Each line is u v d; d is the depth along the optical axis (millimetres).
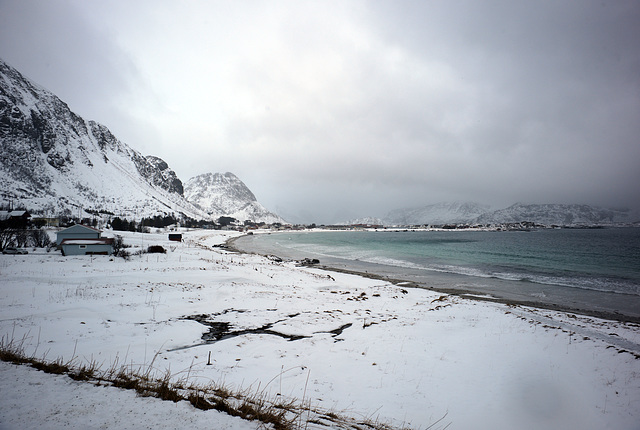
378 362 12992
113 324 16281
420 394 10281
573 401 10234
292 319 19297
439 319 20891
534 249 91000
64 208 185250
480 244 117250
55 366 6754
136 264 40031
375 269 54062
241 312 20672
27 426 3932
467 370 12508
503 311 23250
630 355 14203
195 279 32250
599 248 92750
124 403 4945
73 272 32125
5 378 5609
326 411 7879
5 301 19844
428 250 91500
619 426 8906
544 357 13961
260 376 10664
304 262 62312
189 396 5793
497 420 8867
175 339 14578
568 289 37562
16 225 85812
